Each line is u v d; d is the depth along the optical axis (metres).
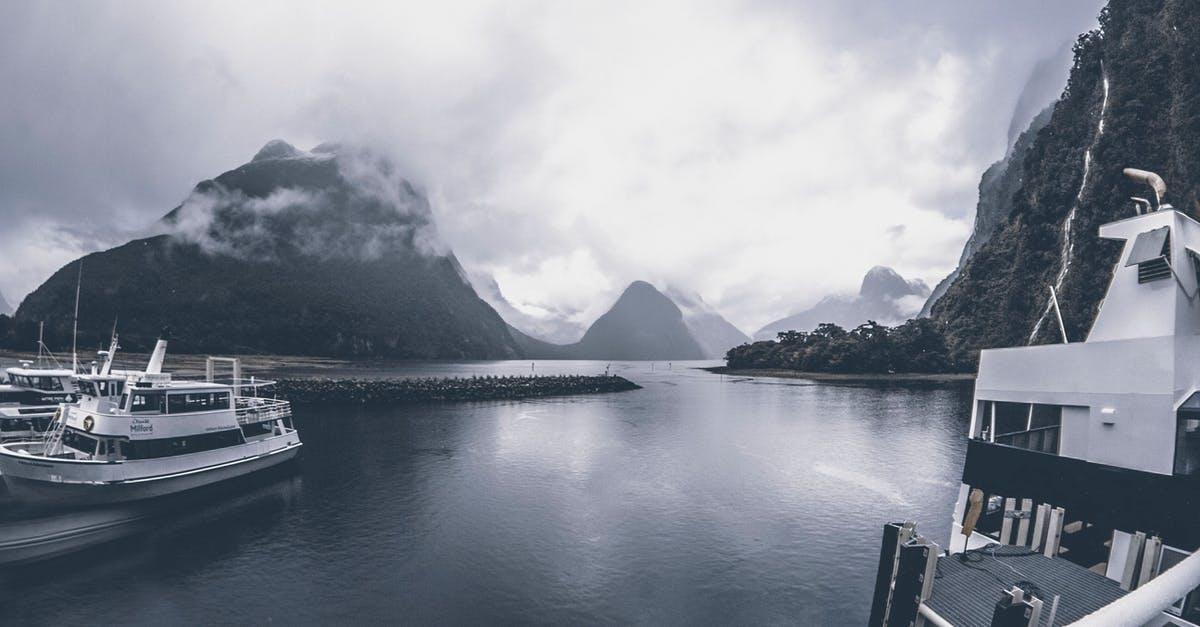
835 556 32.03
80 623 24.38
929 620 11.62
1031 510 16.53
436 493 43.47
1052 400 16.56
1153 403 13.95
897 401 112.19
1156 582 7.97
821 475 50.31
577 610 25.89
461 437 68.44
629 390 143.25
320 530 35.16
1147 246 15.04
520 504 41.03
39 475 32.91
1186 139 124.69
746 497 43.28
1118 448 14.63
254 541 33.22
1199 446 13.22
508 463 54.25
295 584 28.03
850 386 151.75
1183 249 14.72
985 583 13.06
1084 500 15.30
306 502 40.62
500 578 28.97
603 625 24.69
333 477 47.69
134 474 34.75
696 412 95.44
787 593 27.64
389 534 34.69
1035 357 17.23
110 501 34.16
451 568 30.05
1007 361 18.30
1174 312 14.46
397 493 43.31
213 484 40.16
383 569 29.83
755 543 33.88
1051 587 12.98
